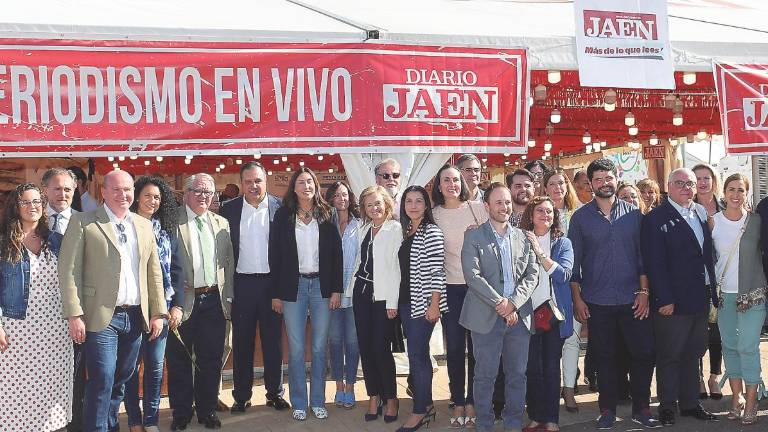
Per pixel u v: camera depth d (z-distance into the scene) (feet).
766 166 34.55
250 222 18.83
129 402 16.97
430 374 17.66
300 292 18.56
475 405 16.92
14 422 14.55
